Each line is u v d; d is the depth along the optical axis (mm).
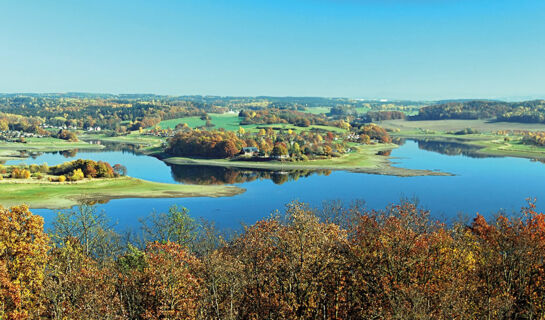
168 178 176500
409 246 38125
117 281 37719
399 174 182250
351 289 36875
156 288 34344
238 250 45219
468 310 33312
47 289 35312
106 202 118500
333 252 37344
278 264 35906
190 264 39625
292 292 34656
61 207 109000
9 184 131500
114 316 31484
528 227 44344
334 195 135250
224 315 34438
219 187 146500
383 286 35750
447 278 36375
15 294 33781
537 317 33969
